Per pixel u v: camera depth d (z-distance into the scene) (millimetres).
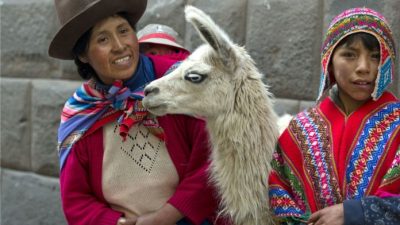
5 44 4738
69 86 4371
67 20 2221
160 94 2225
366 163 2002
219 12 3666
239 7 3598
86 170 2379
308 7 3320
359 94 2057
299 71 3377
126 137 2316
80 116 2350
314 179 2096
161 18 3898
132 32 2297
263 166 2271
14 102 4684
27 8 4570
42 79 4559
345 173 2039
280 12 3422
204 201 2283
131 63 2281
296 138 2180
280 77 3451
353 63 2049
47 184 4539
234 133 2262
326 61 2131
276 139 2318
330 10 3234
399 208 1896
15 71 4711
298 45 3365
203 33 2215
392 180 1956
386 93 2115
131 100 2314
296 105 3398
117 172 2326
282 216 2143
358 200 1937
